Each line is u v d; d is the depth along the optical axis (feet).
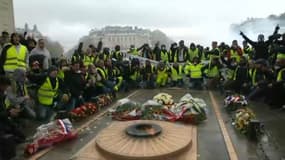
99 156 21.22
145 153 20.57
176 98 41.83
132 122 26.48
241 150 22.20
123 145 21.80
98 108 34.86
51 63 38.81
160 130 23.52
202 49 55.88
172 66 53.52
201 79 50.96
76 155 21.47
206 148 22.57
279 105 34.63
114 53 53.36
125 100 32.19
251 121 24.43
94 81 38.32
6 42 33.73
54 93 31.63
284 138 24.53
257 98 38.68
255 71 40.32
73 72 34.78
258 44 45.37
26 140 24.64
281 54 38.11
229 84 44.55
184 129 25.38
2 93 24.26
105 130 24.93
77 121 30.07
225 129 26.99
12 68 31.09
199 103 30.30
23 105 28.32
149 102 30.63
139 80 52.49
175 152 20.85
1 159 20.52
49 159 21.04
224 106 36.09
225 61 49.37
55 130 23.94
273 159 20.57
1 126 22.44
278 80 34.78
